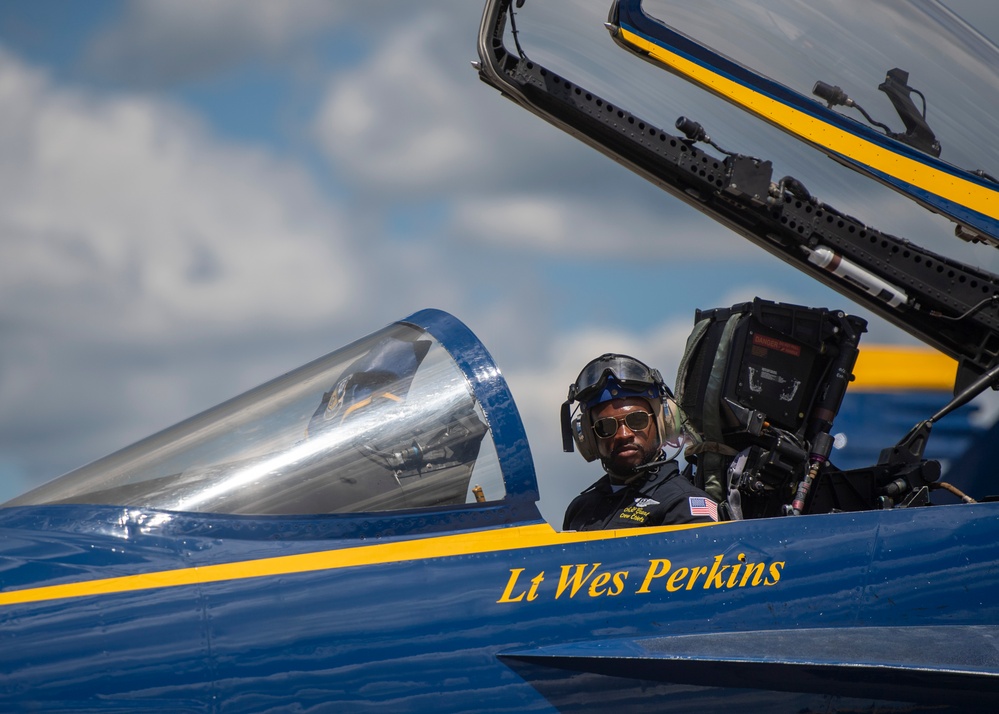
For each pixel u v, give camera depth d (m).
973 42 14.59
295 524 9.52
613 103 14.71
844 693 9.79
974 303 14.79
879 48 14.30
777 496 13.42
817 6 14.26
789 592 10.16
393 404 10.29
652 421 12.29
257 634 8.73
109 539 9.25
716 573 10.05
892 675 9.75
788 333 13.68
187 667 8.51
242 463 9.99
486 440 10.10
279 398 10.74
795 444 13.21
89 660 8.40
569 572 9.66
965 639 9.98
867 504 14.16
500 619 9.27
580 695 9.21
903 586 10.45
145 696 8.36
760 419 13.31
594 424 12.23
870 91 14.41
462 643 9.08
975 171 14.41
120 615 8.65
